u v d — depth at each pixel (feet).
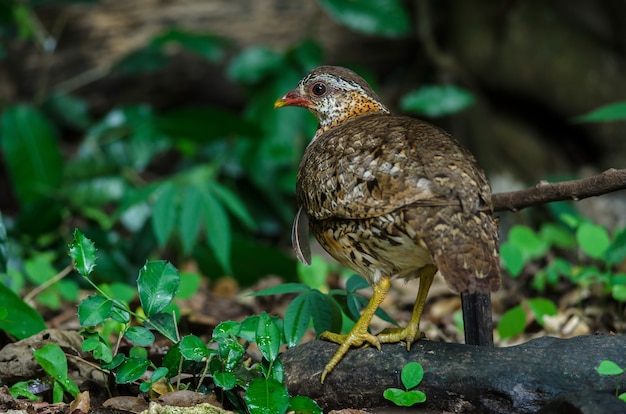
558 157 46.09
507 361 20.67
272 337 21.04
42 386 22.67
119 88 49.24
